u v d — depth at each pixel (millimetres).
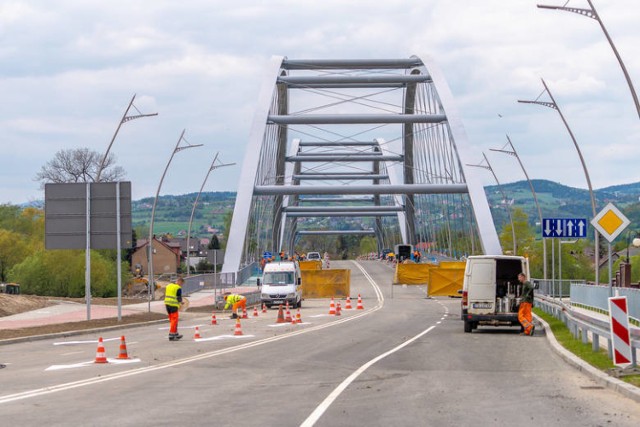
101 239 40906
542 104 51562
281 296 57906
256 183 100938
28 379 18594
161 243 169375
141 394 15695
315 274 77188
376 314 50625
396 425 11984
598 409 13391
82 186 40875
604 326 20969
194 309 57188
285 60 102438
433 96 103375
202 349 26266
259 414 13117
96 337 33625
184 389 16422
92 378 18562
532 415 12852
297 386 16781
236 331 32375
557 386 16469
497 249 89688
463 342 28969
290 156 133750
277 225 162500
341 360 22359
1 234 98125
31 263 88688
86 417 12922
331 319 45000
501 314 33688
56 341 31688
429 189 94438
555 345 25531
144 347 27438
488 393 15500
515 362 21656
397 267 100688
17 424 12266
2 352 27016
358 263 165125
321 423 12172
